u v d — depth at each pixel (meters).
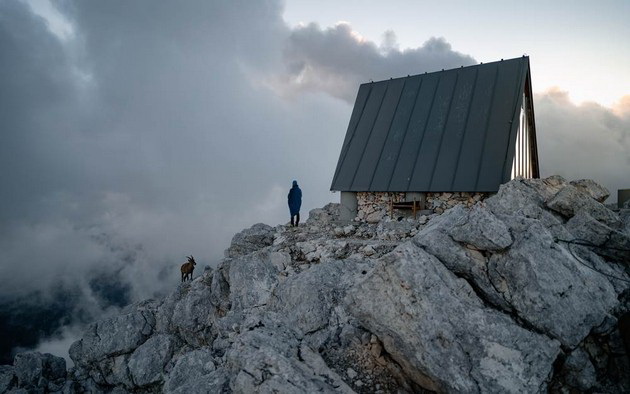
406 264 6.56
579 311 6.43
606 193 11.48
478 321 6.24
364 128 21.70
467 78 20.72
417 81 22.16
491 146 17.73
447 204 17.55
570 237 8.56
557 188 11.55
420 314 6.23
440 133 19.36
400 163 19.22
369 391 6.63
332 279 9.73
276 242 17.33
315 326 8.71
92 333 15.76
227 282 14.60
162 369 14.18
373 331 6.73
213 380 6.47
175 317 14.97
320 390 5.64
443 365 5.90
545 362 5.96
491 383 5.73
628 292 7.17
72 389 14.83
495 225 7.16
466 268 7.16
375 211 19.23
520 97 18.59
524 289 6.68
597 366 6.39
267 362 6.02
